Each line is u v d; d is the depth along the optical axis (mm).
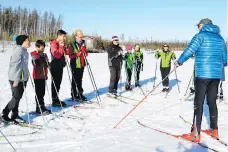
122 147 4348
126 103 8188
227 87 11625
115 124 5734
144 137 4867
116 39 9273
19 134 4871
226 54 4691
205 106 7723
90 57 23578
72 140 4621
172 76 15328
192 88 9719
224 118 6391
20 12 55344
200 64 4570
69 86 10859
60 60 7145
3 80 11000
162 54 10570
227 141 4684
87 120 6012
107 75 14547
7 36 33438
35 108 6859
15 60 5195
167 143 4559
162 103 8344
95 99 8602
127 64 10836
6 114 5414
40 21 60469
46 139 4648
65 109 6988
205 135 4914
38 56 6262
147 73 16375
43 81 6316
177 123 5906
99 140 4664
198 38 4543
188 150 4238
